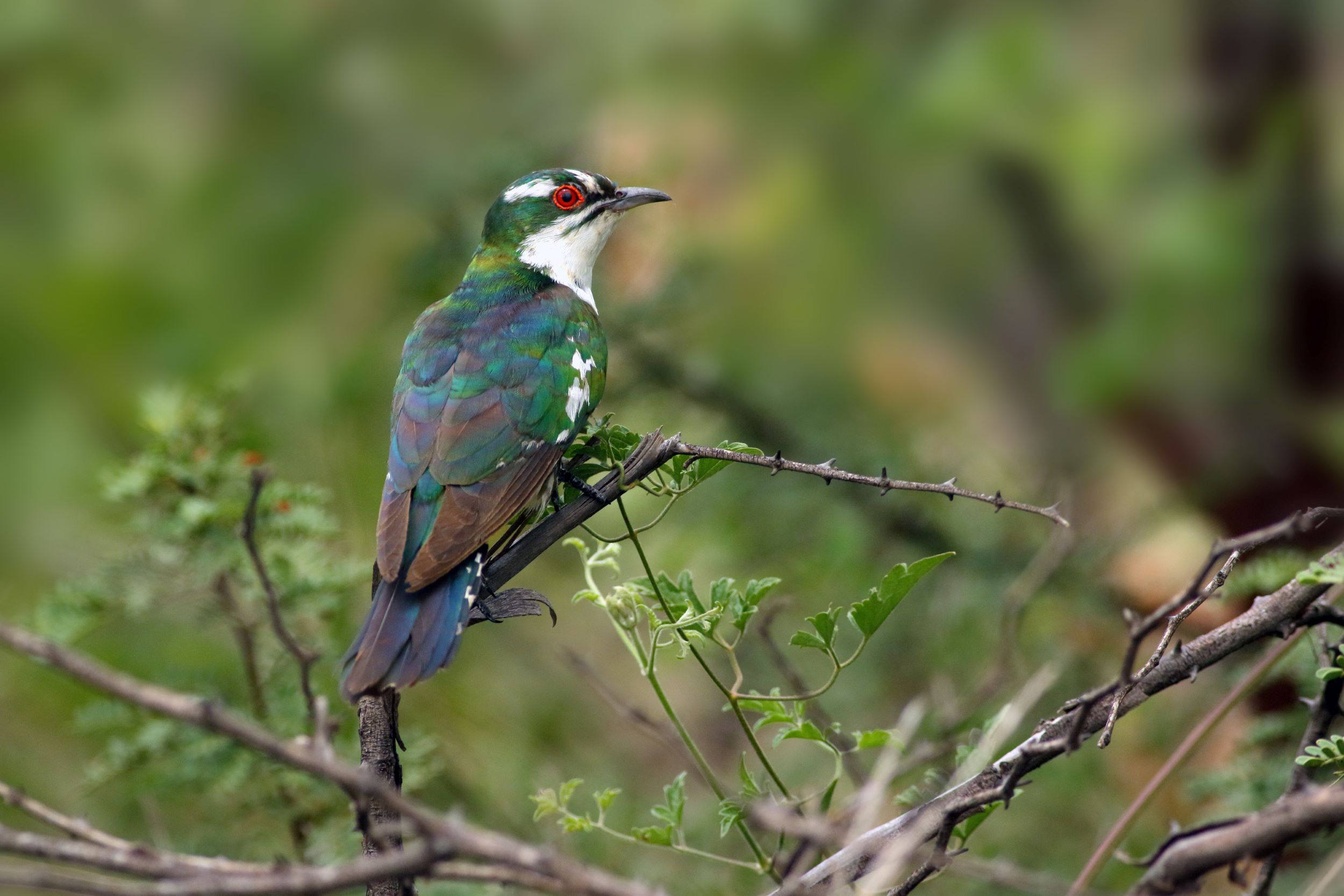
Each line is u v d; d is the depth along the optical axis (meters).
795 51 13.63
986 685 10.62
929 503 13.09
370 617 7.61
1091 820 11.39
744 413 13.15
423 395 9.19
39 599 11.81
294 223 13.42
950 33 13.27
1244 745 9.33
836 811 7.16
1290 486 12.19
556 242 11.30
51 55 13.42
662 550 13.69
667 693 14.02
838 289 13.60
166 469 9.55
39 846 4.64
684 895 10.84
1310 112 12.07
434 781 12.06
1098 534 12.65
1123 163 12.65
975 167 13.16
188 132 13.55
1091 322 12.98
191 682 10.16
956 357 13.48
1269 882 5.43
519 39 13.98
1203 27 12.30
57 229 13.38
